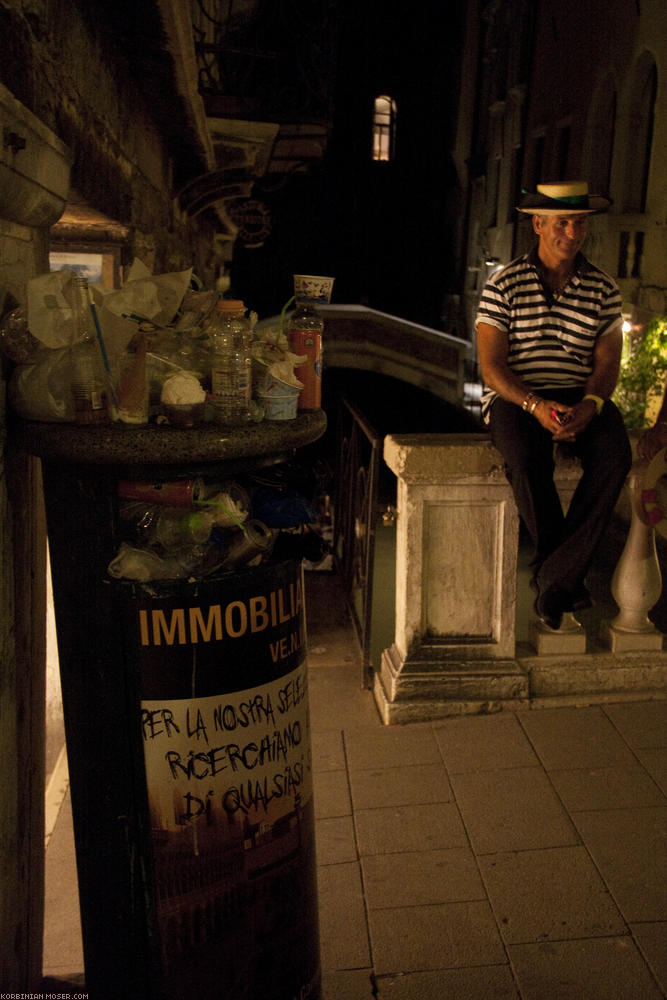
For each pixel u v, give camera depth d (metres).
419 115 26.06
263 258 26.88
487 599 3.79
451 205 25.14
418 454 3.59
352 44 25.67
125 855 1.95
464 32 23.11
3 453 1.82
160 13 3.37
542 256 3.44
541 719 3.75
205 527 1.91
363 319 17.19
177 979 1.98
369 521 4.09
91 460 1.78
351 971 2.44
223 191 7.84
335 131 26.17
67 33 2.71
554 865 2.85
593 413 3.22
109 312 1.80
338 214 26.73
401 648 3.88
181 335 2.08
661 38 9.80
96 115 3.33
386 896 2.73
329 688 4.15
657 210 9.64
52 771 3.58
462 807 3.16
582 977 2.40
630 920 2.61
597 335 3.50
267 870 2.00
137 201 4.60
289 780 2.03
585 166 12.66
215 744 1.91
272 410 1.98
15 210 1.86
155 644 1.86
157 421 1.88
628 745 3.54
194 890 1.94
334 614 5.14
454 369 17.50
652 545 3.87
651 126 10.52
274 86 7.16
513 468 3.33
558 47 14.47
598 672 3.88
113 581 1.86
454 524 3.72
